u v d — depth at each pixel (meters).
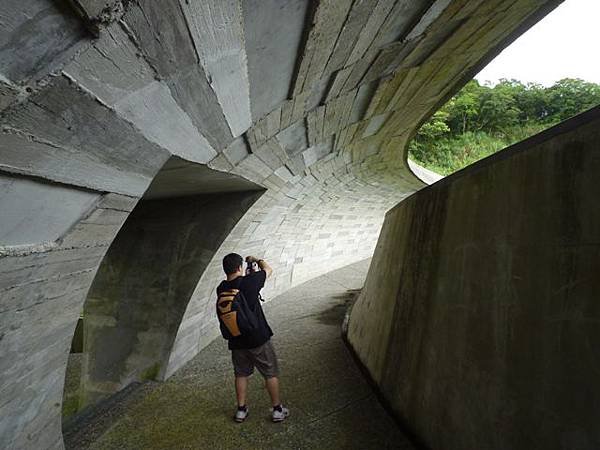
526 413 1.41
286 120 2.70
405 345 2.73
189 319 4.12
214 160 2.45
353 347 4.32
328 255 11.08
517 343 1.52
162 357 3.78
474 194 2.07
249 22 1.25
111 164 1.35
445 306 2.21
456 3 1.99
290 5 1.29
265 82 1.85
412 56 2.69
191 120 1.59
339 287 8.80
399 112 4.34
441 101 4.66
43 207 1.18
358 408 2.90
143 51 1.00
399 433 2.46
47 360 1.62
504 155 1.81
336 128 3.70
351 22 1.65
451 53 2.99
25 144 0.92
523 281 1.54
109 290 4.16
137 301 4.06
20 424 1.55
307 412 2.91
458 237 2.18
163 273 4.09
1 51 0.70
